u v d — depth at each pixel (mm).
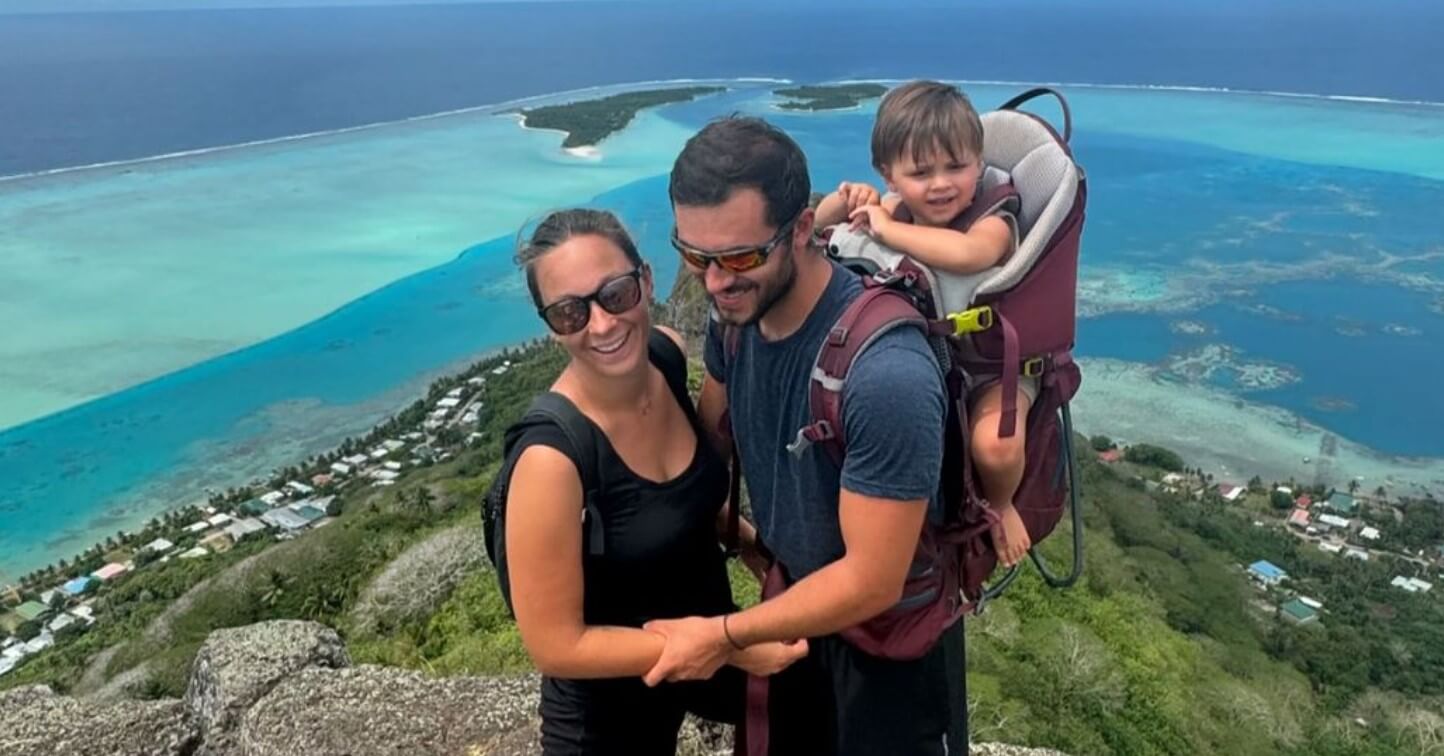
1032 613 18734
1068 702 14664
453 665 11594
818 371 2318
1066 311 2652
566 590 2539
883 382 2184
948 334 2490
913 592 2635
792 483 2527
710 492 2826
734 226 2188
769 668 2779
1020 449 2629
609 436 2584
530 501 2469
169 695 15766
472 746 4996
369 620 15453
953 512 2627
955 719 3027
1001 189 2650
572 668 2578
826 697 2891
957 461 2541
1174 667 18828
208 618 20016
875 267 2643
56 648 26047
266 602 20609
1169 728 15359
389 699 5371
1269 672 23859
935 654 2828
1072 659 16156
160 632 20375
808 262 2354
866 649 2682
